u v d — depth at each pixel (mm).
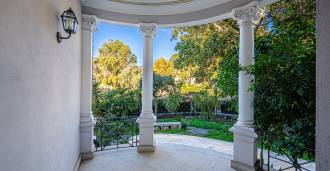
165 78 9430
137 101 7359
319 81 905
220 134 7012
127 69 10523
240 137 3586
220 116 8344
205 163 3871
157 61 11133
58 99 2279
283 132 2846
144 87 4602
